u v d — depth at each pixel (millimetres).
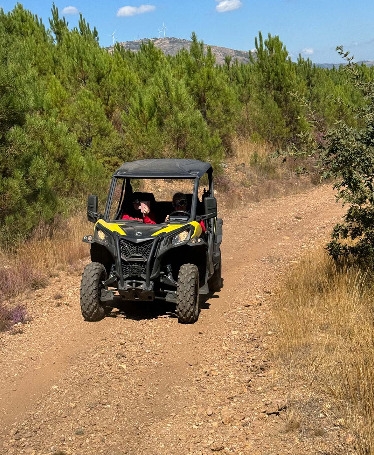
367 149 7027
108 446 4688
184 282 7418
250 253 12219
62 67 20250
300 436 4609
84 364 6328
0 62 11398
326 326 6871
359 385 5152
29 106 11305
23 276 9484
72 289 9336
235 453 4465
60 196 13664
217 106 21766
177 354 6602
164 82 18438
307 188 21203
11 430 4984
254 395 5449
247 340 6977
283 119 23531
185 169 8258
